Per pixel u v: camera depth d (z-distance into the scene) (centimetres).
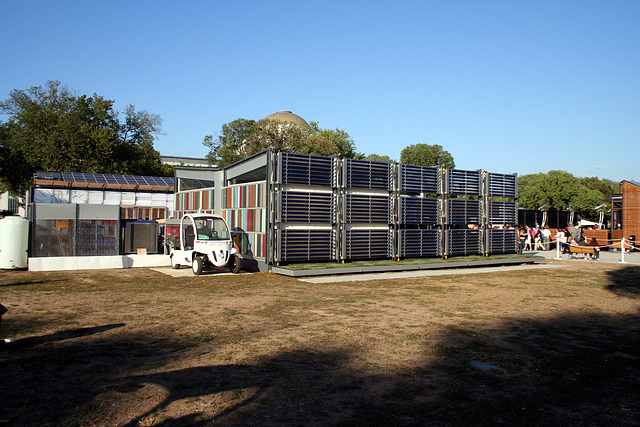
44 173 3203
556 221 3878
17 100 5112
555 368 601
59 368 570
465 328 819
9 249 1739
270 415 435
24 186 4447
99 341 701
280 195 1636
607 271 1841
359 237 1805
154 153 6116
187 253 1686
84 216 1833
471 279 1553
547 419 439
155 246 2055
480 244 2153
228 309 971
